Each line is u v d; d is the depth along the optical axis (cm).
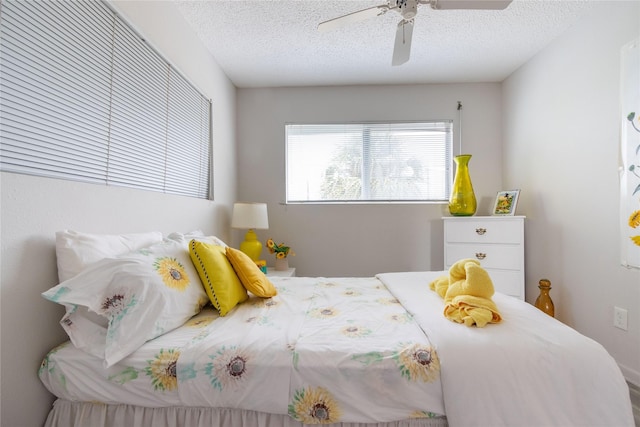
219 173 261
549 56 232
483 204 303
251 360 93
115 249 115
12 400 89
